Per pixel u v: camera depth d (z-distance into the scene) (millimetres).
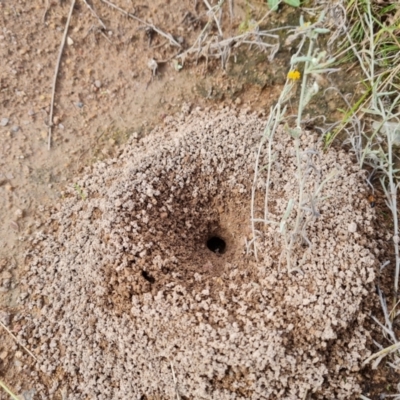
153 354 256
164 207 291
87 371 267
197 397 250
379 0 342
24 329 284
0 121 338
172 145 307
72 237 304
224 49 353
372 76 307
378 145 324
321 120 334
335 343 255
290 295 256
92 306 274
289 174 297
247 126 312
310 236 270
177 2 371
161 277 265
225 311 252
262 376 243
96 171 326
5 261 304
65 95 350
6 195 321
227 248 300
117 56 361
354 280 259
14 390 271
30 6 364
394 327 273
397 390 262
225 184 301
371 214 285
